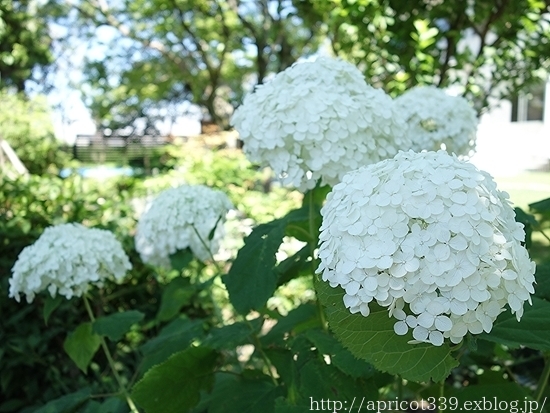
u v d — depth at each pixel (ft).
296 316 2.20
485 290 1.07
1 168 5.42
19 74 15.37
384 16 4.35
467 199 1.13
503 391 1.60
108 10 14.10
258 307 1.79
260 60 13.42
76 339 2.49
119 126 20.77
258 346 1.98
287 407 1.60
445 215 1.11
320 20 5.85
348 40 5.11
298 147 1.82
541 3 4.21
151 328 4.24
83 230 2.45
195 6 13.04
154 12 13.71
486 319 1.09
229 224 4.79
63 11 16.88
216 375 2.21
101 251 2.42
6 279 3.73
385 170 1.24
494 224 1.14
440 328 1.07
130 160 14.61
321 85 1.85
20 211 4.29
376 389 1.64
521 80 5.04
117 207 4.72
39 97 12.10
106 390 3.64
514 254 1.12
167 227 2.61
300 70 1.91
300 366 1.77
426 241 1.09
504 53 4.61
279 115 1.81
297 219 2.02
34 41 15.08
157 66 16.53
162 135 18.84
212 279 2.61
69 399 2.45
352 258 1.14
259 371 2.05
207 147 11.40
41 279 2.32
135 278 4.19
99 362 3.93
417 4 4.39
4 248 3.88
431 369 1.18
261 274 1.82
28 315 3.77
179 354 1.84
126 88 17.34
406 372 1.18
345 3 4.36
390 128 1.95
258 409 1.83
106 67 17.26
